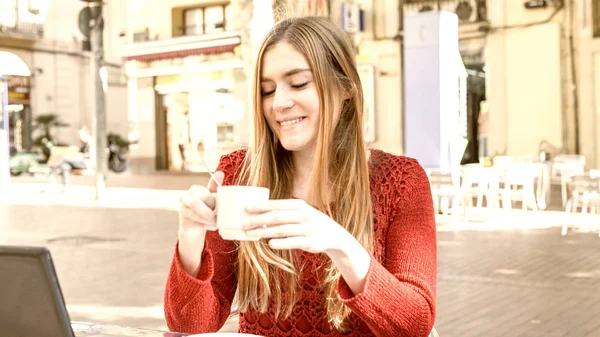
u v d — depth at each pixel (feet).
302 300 5.61
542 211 38.17
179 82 74.02
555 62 57.26
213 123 72.59
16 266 3.91
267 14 47.85
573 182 30.81
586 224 32.42
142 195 48.44
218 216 3.96
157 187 55.93
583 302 17.74
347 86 5.55
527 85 58.39
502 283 20.11
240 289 5.80
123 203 42.96
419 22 37.11
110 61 91.15
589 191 30.37
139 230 31.32
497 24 59.16
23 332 4.02
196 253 4.94
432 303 4.95
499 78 59.47
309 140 5.45
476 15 59.88
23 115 90.58
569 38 56.65
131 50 75.46
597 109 56.08
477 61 60.39
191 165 74.33
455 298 18.38
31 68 90.79
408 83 37.42
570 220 33.88
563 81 57.06
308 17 5.57
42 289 3.92
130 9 76.43
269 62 5.44
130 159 76.89
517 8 58.34
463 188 35.94
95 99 45.68
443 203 36.42
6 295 3.97
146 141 76.28
